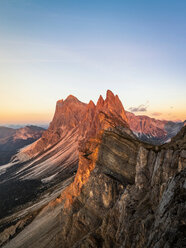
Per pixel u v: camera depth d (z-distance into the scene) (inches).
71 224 2386.8
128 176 2037.4
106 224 1508.4
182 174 821.2
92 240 1483.8
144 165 1560.0
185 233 590.6
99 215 1943.9
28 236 3457.2
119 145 2305.6
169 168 1227.9
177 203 717.3
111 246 1263.5
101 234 1519.4
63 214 2938.0
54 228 3132.4
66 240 2241.6
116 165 2226.9
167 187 901.8
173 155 1245.7
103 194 2018.9
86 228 2001.7
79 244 1621.6
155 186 1229.1
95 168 2464.3
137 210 1189.1
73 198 2751.0
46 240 2874.0
